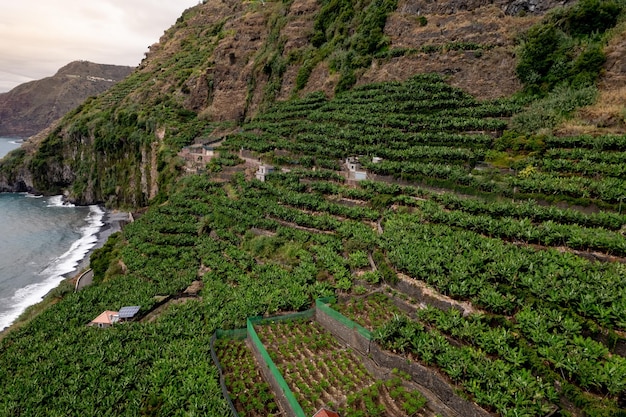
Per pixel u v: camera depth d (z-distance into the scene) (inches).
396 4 3176.7
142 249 2335.1
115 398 1165.1
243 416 995.3
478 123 2108.8
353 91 3058.6
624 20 2076.8
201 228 2447.1
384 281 1392.7
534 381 804.0
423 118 2349.9
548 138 1779.0
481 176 1748.3
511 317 1027.9
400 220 1644.9
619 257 1122.0
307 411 922.7
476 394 820.6
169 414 1067.3
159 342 1407.5
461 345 984.9
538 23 2377.0
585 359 806.5
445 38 2775.6
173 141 4111.7
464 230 1467.8
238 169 3083.2
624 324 857.5
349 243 1662.2
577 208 1408.7
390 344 1040.2
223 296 1673.2
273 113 3595.0
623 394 753.6
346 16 3585.1
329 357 1147.9
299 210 2119.8
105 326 1638.8
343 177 2203.5
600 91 1926.7
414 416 886.4
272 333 1288.1
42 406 1176.8
